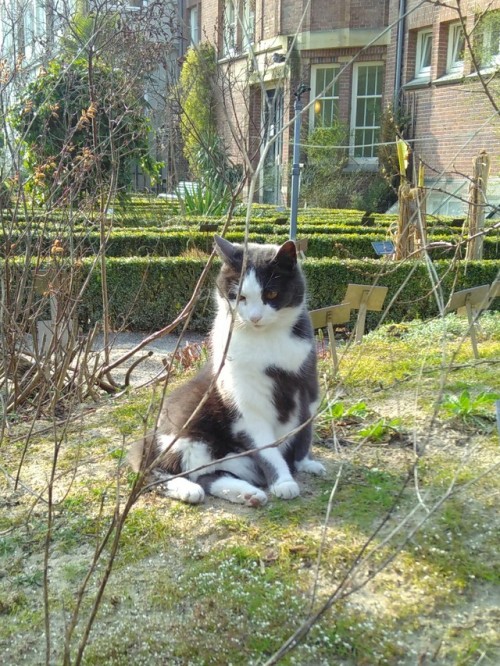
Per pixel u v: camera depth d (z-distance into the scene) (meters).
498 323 6.29
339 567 2.39
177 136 7.48
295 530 2.65
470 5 14.96
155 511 2.87
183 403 3.08
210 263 2.60
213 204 11.89
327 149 18.33
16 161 5.25
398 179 17.53
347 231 11.32
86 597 2.34
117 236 9.71
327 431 3.66
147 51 5.69
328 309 4.35
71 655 2.08
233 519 2.76
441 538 2.54
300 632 1.71
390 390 4.32
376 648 2.02
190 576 2.41
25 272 4.42
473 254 8.05
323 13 18.83
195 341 7.65
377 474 3.11
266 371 2.88
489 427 3.61
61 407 4.69
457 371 4.64
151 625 2.18
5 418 3.94
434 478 3.05
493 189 13.98
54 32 6.60
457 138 16.17
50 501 2.04
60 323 4.68
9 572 2.51
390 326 6.54
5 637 2.18
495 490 2.91
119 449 3.39
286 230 11.23
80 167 4.83
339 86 19.31
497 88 11.77
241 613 2.20
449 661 1.96
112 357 6.76
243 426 2.97
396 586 2.29
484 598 2.23
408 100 17.84
